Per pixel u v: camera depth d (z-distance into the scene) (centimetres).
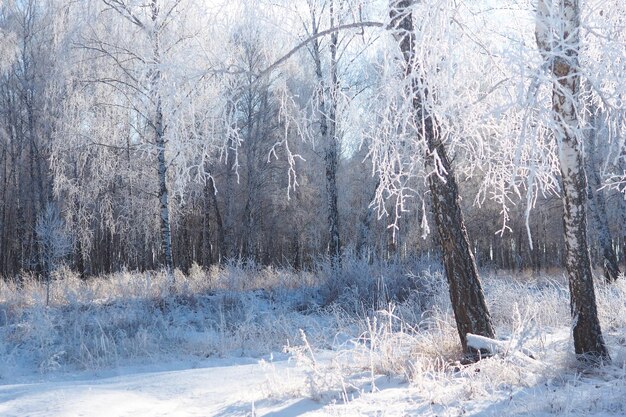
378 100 582
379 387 621
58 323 1292
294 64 1397
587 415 464
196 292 1644
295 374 742
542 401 503
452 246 730
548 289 1267
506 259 4019
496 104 623
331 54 951
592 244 2994
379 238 2634
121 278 1892
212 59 716
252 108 2783
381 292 1443
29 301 1526
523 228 3228
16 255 3716
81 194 2103
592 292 682
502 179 738
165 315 1427
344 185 3094
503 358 643
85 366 1030
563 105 610
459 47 518
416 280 1473
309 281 1759
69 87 1736
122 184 2233
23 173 2936
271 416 532
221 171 3062
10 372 1031
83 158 1859
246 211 2997
